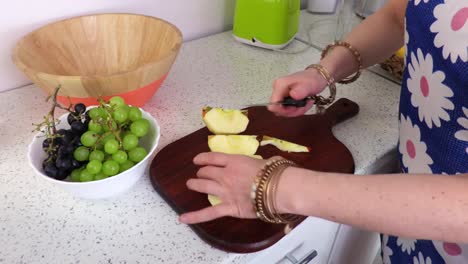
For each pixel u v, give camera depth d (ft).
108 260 1.61
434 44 1.68
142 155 1.82
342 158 2.15
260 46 3.45
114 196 1.93
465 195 1.20
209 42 3.57
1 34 2.60
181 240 1.72
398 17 2.36
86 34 2.68
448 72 1.62
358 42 2.38
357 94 2.83
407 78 1.97
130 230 1.75
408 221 1.25
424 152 1.91
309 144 2.25
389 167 2.45
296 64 3.25
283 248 1.97
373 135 2.42
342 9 3.66
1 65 2.68
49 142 1.77
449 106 1.67
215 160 1.75
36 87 2.83
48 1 2.67
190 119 2.52
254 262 1.81
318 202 1.39
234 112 2.29
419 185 1.25
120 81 2.10
